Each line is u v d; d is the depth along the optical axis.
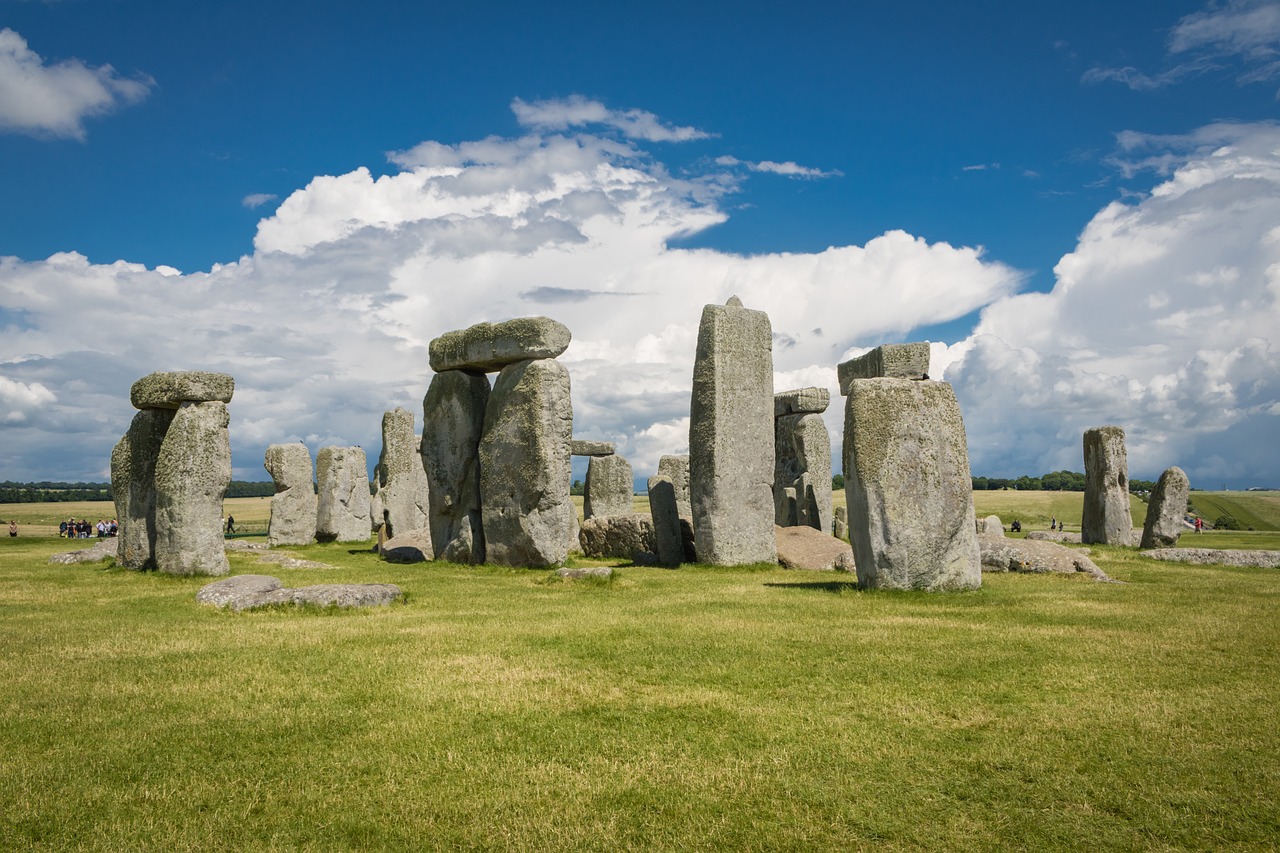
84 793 5.48
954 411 13.34
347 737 6.46
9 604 13.00
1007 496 71.75
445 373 21.56
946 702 7.21
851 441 13.41
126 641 9.85
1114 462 25.97
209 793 5.47
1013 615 11.05
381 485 32.19
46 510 79.31
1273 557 19.19
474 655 9.00
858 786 5.55
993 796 5.40
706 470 17.95
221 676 8.17
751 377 18.45
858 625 10.39
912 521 13.05
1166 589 13.71
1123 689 7.57
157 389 17.00
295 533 28.14
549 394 18.88
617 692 7.59
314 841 4.85
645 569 17.77
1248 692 7.47
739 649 9.10
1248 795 5.38
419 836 4.91
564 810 5.22
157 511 16.78
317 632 10.31
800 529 20.58
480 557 20.38
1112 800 5.32
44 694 7.60
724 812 5.20
